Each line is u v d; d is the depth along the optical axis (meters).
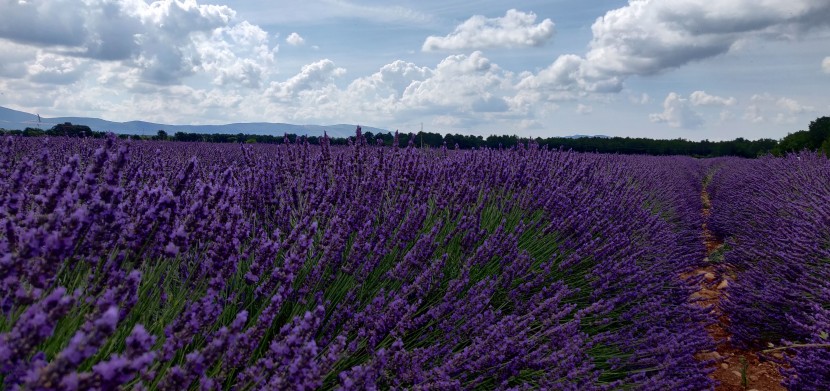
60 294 1.11
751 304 4.19
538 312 2.74
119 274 1.57
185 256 2.44
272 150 8.85
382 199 3.63
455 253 3.45
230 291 2.40
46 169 1.94
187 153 7.47
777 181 8.22
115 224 1.76
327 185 3.53
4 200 1.83
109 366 0.96
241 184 3.16
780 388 3.40
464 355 2.30
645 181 8.52
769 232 5.48
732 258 5.78
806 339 3.42
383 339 2.36
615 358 2.96
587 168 5.75
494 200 4.45
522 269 3.11
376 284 2.90
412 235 3.06
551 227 4.10
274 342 1.60
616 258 3.92
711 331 4.45
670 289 4.16
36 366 1.01
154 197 2.02
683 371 3.02
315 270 2.36
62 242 1.31
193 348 1.89
